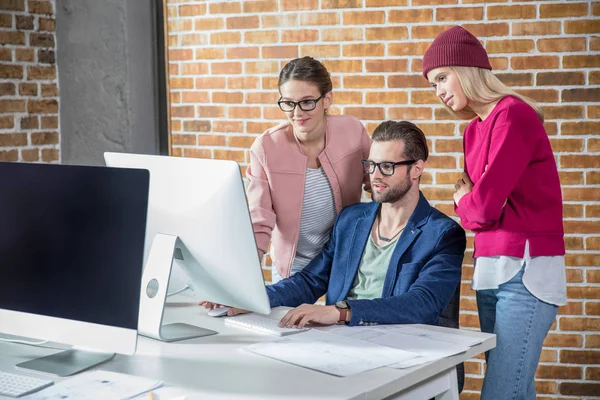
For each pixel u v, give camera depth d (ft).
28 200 5.98
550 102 10.96
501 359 7.78
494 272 7.73
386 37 11.48
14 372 5.73
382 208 7.77
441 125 11.39
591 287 11.03
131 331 5.53
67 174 5.81
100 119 12.86
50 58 12.89
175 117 12.91
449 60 7.82
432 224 7.50
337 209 8.79
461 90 7.89
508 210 7.69
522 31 10.94
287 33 11.98
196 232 6.67
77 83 12.91
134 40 12.61
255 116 12.37
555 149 11.00
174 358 6.04
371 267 7.72
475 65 7.78
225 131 12.59
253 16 12.14
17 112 12.40
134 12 12.56
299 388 5.27
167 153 13.10
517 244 7.59
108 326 5.62
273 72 12.16
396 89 11.52
